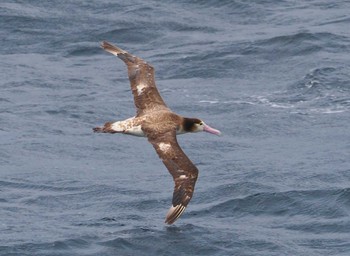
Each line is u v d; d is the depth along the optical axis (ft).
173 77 118.11
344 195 78.28
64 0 143.54
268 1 140.77
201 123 55.57
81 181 87.04
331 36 124.57
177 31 133.28
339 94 107.55
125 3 142.31
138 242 69.82
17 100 112.27
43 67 123.65
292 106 105.29
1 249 68.80
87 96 112.88
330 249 69.15
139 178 87.66
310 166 87.56
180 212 51.47
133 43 131.44
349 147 92.68
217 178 85.66
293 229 73.20
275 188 81.25
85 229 73.20
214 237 70.85
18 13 138.72
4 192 84.33
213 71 118.62
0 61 125.70
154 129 54.13
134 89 58.03
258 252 68.59
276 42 123.85
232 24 134.72
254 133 99.09
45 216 77.61
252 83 114.11
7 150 95.96
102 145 97.50
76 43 131.44
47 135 100.89
